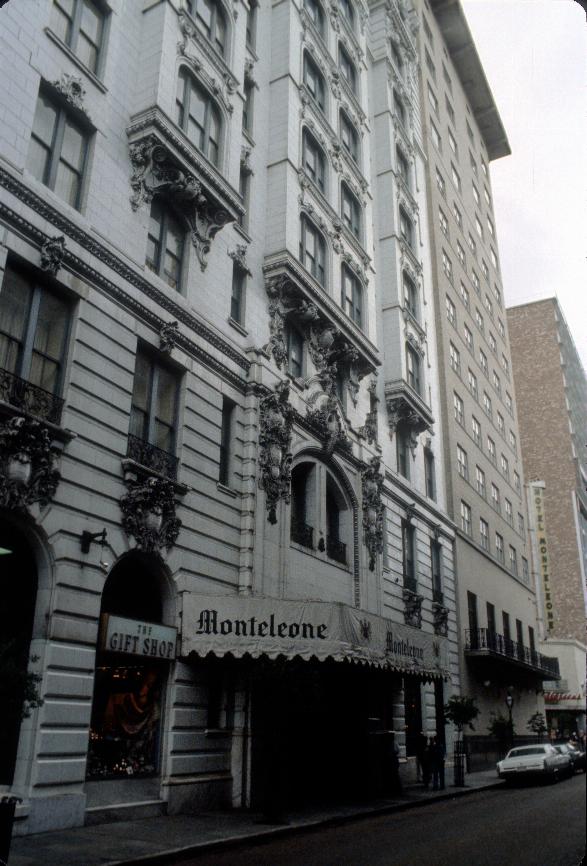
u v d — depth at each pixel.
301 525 24.11
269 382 23.06
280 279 24.83
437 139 54.19
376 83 42.38
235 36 24.44
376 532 28.66
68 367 15.80
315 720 23.42
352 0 39.06
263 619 18.11
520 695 49.78
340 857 12.00
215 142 22.58
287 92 28.23
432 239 47.50
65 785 13.84
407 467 35.25
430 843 13.62
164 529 17.58
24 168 15.65
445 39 63.66
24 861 10.55
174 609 17.92
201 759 17.92
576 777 35.06
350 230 31.89
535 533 91.00
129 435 17.28
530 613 55.19
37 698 10.12
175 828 14.44
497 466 53.41
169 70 20.27
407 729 30.28
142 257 18.81
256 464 21.69
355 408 29.52
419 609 32.06
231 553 20.22
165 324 18.83
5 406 13.70
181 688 17.61
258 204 25.84
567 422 103.88
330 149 31.47
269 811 15.96
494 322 61.94
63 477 14.96
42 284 15.76
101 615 15.55
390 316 35.84
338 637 18.59
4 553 14.34
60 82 17.14
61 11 18.09
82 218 16.91
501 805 21.17
